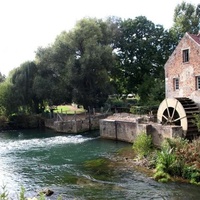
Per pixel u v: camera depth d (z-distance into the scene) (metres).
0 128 33.47
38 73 35.53
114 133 23.91
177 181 12.52
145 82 35.78
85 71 33.22
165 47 40.31
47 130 31.91
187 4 39.94
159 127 19.28
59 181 13.31
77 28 34.81
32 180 13.60
